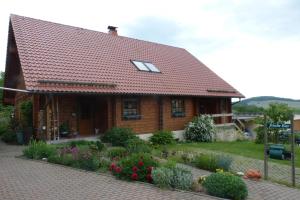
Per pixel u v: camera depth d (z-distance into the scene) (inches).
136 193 306.5
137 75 743.7
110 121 668.7
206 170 426.6
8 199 282.8
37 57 610.5
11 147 568.7
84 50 725.9
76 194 300.2
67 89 566.3
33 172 382.0
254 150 642.8
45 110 571.5
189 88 829.2
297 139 757.3
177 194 306.8
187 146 685.3
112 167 374.6
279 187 362.3
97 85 621.6
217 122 943.0
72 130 642.2
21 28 668.7
